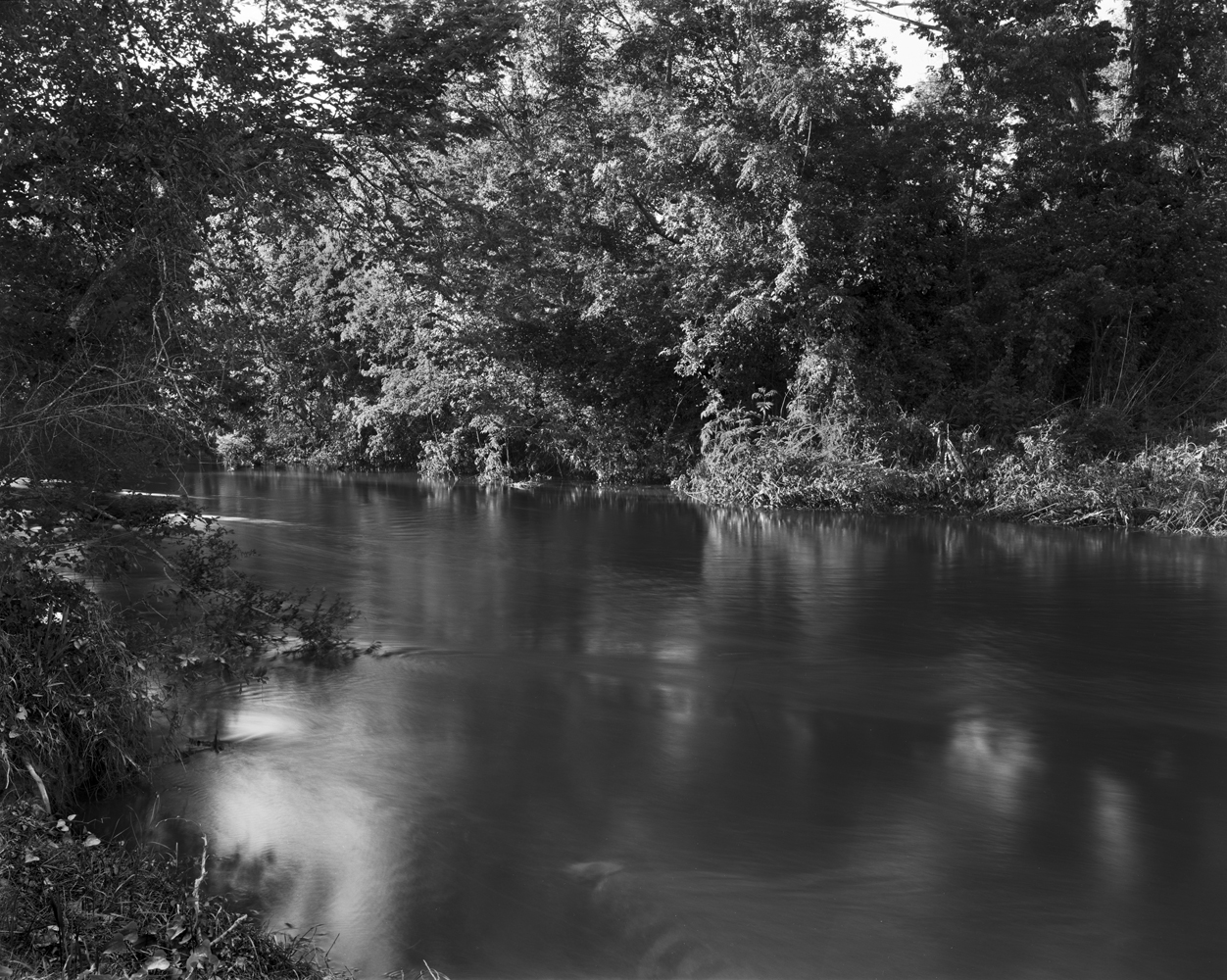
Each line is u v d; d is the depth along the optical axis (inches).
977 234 1222.3
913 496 1045.8
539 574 690.8
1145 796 315.0
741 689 425.1
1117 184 1198.9
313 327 447.8
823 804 306.5
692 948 227.8
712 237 1192.2
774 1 1172.5
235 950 196.7
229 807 297.9
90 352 386.6
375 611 566.9
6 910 191.3
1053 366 1136.2
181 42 437.1
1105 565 723.4
